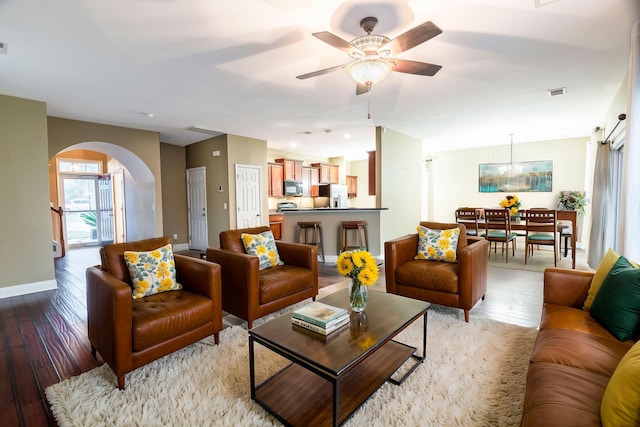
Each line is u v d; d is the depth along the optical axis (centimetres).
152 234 620
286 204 800
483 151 783
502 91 384
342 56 284
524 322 282
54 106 429
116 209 815
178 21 226
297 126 566
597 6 213
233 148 641
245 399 178
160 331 202
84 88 360
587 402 115
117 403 177
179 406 174
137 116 486
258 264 274
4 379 205
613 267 189
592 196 461
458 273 283
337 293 243
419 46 269
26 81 337
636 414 90
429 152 851
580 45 268
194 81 342
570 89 379
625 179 245
